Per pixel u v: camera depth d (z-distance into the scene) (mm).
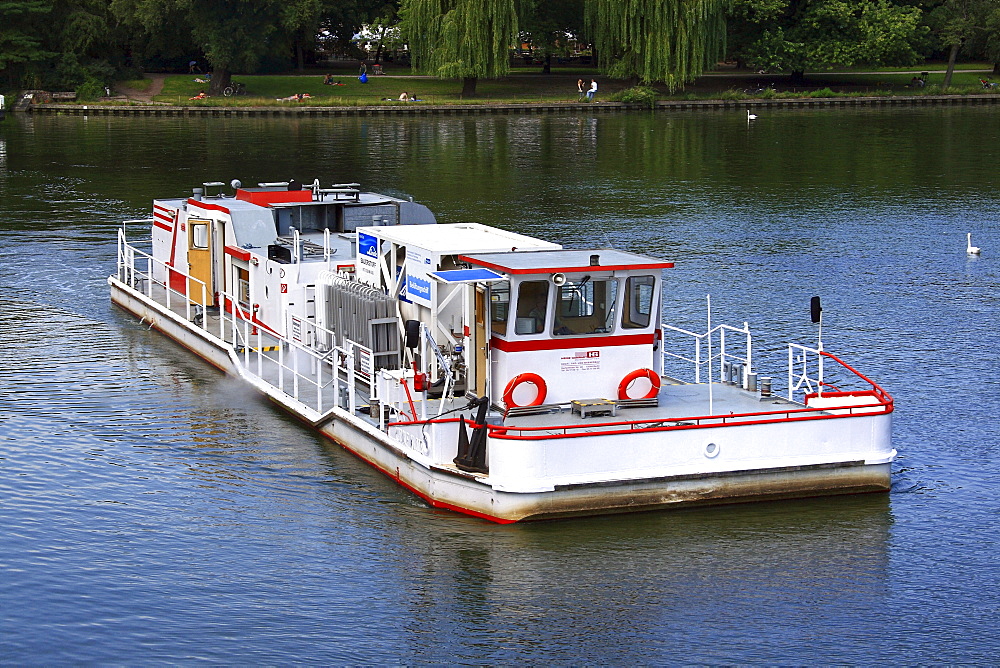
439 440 20672
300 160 75562
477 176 68250
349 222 32406
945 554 19469
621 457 19734
